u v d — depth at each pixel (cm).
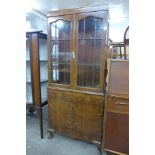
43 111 317
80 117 199
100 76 183
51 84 212
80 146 209
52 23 201
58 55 207
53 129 221
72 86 199
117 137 173
